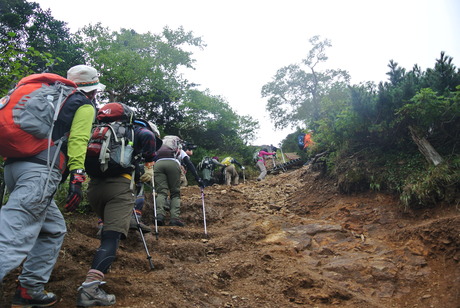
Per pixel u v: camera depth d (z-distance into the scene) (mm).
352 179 6496
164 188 6047
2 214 2350
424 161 5863
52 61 4488
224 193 8539
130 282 3244
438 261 4246
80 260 3783
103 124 3143
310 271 4234
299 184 9102
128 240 4602
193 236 5500
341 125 7152
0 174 3738
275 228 5730
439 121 5914
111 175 3059
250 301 3445
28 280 2574
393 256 4480
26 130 2393
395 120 6328
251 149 22016
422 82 6621
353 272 4227
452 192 5094
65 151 2689
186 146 7664
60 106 2594
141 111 21312
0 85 4062
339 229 5340
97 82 3107
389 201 5871
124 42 21781
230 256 4625
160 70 21172
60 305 2754
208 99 22906
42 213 2451
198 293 3391
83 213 5312
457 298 3553
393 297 3822
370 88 6902
